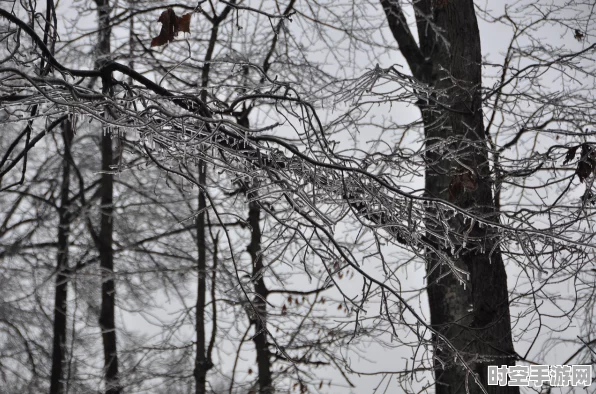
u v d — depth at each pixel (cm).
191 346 1265
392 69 560
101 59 1002
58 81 439
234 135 497
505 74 833
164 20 462
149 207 1437
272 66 1002
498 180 691
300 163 504
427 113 771
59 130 1498
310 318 1123
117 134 505
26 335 1550
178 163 505
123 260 1448
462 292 734
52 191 1580
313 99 571
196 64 1003
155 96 493
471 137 738
